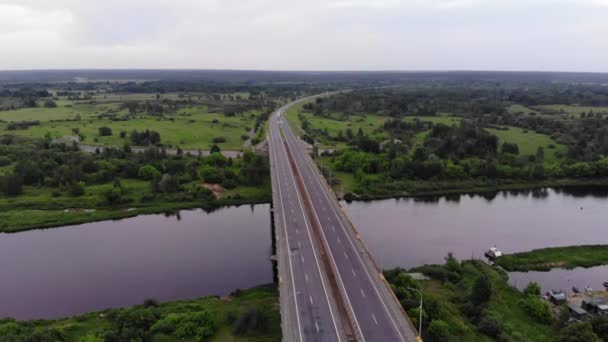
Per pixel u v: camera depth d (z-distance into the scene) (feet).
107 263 383.65
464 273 350.23
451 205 554.46
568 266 384.27
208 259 391.65
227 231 463.83
